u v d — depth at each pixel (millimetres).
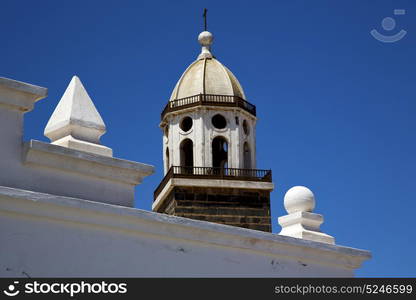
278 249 11453
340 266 12305
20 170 9508
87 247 9492
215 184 41625
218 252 10766
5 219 8922
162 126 44844
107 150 10523
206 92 43812
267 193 42344
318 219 12641
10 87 9445
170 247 10258
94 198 10109
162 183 42844
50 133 10641
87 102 10750
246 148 43969
